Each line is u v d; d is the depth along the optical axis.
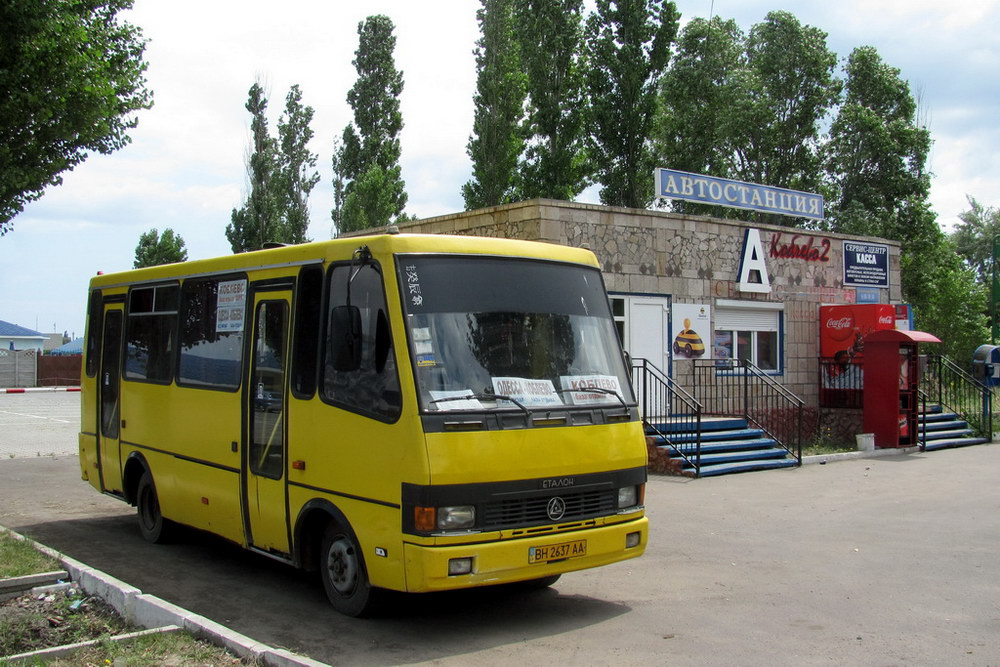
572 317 7.30
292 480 7.29
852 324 19.78
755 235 19.05
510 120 32.69
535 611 7.16
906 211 35.22
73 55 9.62
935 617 6.91
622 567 8.64
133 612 6.53
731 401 18.59
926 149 35.09
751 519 10.96
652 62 29.44
